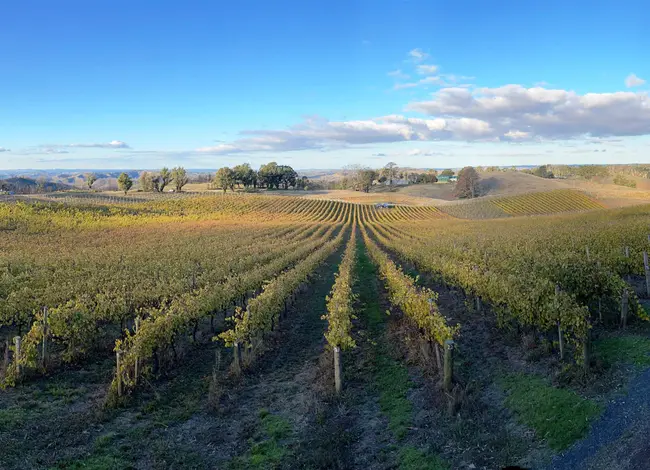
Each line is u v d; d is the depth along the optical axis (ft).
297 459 25.72
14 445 26.81
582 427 24.67
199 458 26.35
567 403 27.25
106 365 40.65
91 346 43.19
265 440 28.12
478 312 52.49
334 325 37.81
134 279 67.10
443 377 33.53
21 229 168.86
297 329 54.08
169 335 39.91
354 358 41.83
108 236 164.25
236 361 38.55
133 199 337.11
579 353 31.86
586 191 347.77
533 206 318.24
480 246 96.37
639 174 560.20
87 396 34.55
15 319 47.78
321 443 27.07
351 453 26.48
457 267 61.31
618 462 21.26
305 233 197.36
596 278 40.34
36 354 37.09
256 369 40.63
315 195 483.92
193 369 40.47
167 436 28.84
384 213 336.49
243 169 518.78
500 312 42.70
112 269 78.84
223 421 30.96
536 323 37.27
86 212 236.22
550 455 23.22
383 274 77.51
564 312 32.12
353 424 30.01
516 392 30.63
